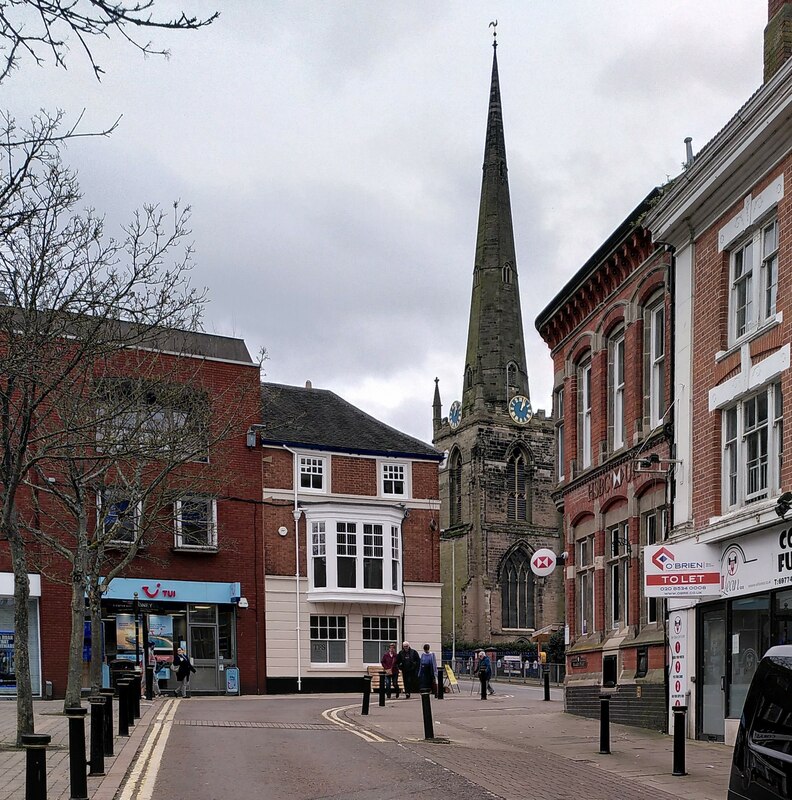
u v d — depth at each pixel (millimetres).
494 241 94438
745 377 17641
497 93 99062
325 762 14852
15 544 16078
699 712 18953
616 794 12469
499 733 20156
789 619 15945
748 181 17953
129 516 26719
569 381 26859
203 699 31250
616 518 23766
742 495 17953
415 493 42500
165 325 23781
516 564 85062
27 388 15227
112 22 6250
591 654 24484
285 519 38875
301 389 44219
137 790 12125
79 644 20812
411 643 41000
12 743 16172
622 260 23531
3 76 6445
